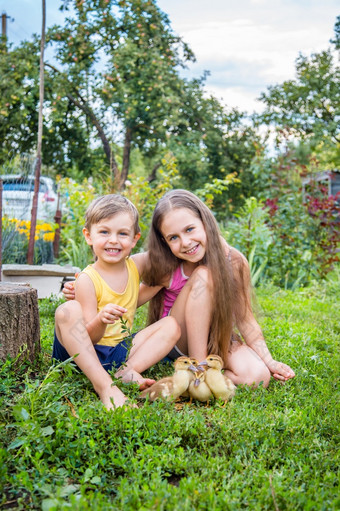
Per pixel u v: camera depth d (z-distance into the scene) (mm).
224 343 3389
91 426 2438
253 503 1959
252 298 3803
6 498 2043
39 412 2479
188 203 3408
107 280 3264
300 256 8375
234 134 19906
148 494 1976
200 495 1958
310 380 3488
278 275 8344
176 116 17516
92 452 2281
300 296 7219
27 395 2625
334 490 2076
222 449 2434
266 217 9133
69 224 9117
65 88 16984
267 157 9961
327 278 8656
